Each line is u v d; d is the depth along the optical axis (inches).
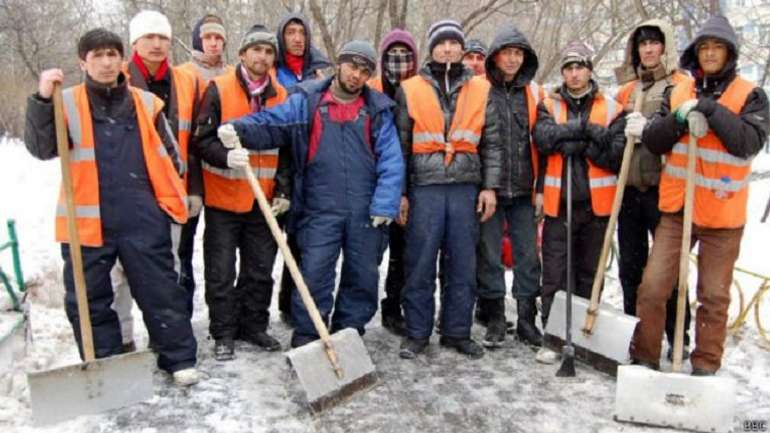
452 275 171.5
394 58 180.7
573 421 140.2
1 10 831.7
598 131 162.7
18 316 163.3
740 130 136.4
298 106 159.8
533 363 168.9
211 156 157.1
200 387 151.6
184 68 175.9
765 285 173.3
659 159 160.4
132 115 142.7
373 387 153.9
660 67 163.5
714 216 145.1
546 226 174.2
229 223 166.9
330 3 404.2
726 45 140.7
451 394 151.8
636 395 138.0
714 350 150.2
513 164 172.6
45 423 132.7
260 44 160.4
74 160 138.3
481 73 217.8
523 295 181.8
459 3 401.4
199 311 209.6
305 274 161.3
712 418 134.0
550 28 463.8
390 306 193.3
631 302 174.9
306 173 163.2
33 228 285.3
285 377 158.6
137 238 143.6
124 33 693.3
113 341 147.8
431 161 164.6
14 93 712.4
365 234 162.9
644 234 170.9
